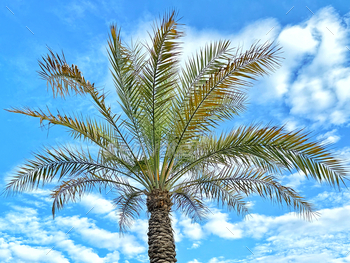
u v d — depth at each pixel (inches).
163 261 220.7
